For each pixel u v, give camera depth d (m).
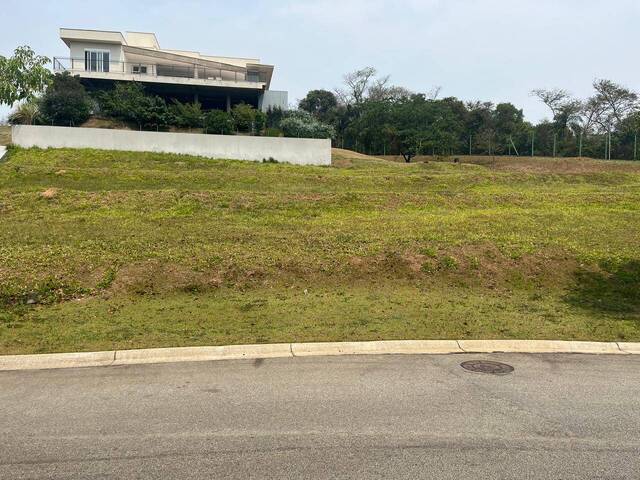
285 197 15.55
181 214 13.41
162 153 22.50
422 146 42.47
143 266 8.76
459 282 9.06
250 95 42.62
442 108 45.62
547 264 9.79
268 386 5.00
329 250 10.05
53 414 4.38
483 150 52.06
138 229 11.39
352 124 48.50
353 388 4.97
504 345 6.30
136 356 5.77
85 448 3.80
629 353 6.21
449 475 3.48
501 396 4.85
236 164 21.80
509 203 16.44
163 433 4.04
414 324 6.92
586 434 4.12
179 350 5.86
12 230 10.91
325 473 3.48
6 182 16.30
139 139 22.41
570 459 3.72
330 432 4.07
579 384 5.20
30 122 30.30
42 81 10.00
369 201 15.91
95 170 18.03
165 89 40.72
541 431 4.15
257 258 9.40
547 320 7.28
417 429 4.14
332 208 15.05
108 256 9.12
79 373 5.34
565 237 11.63
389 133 43.12
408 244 10.42
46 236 10.39
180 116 34.56
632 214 14.77
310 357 5.86
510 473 3.52
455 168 26.91
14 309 7.25
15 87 9.65
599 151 49.94
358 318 7.12
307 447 3.83
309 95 55.34
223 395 4.79
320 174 20.33
